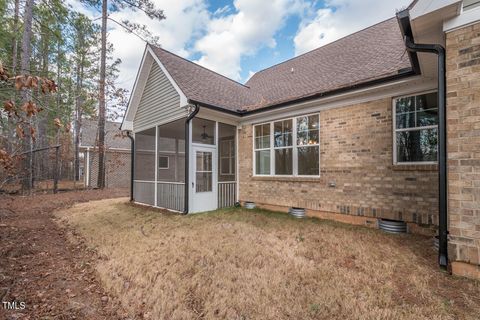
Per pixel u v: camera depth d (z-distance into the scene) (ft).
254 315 7.80
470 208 9.76
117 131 58.80
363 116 18.57
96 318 8.23
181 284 9.93
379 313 7.59
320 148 21.11
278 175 24.57
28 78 8.68
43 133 45.11
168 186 26.66
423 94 16.10
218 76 35.60
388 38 24.90
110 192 43.73
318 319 7.54
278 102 22.98
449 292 8.81
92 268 12.26
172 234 16.90
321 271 10.68
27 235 17.88
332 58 29.12
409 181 16.15
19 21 31.07
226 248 13.69
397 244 14.05
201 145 24.97
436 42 12.32
